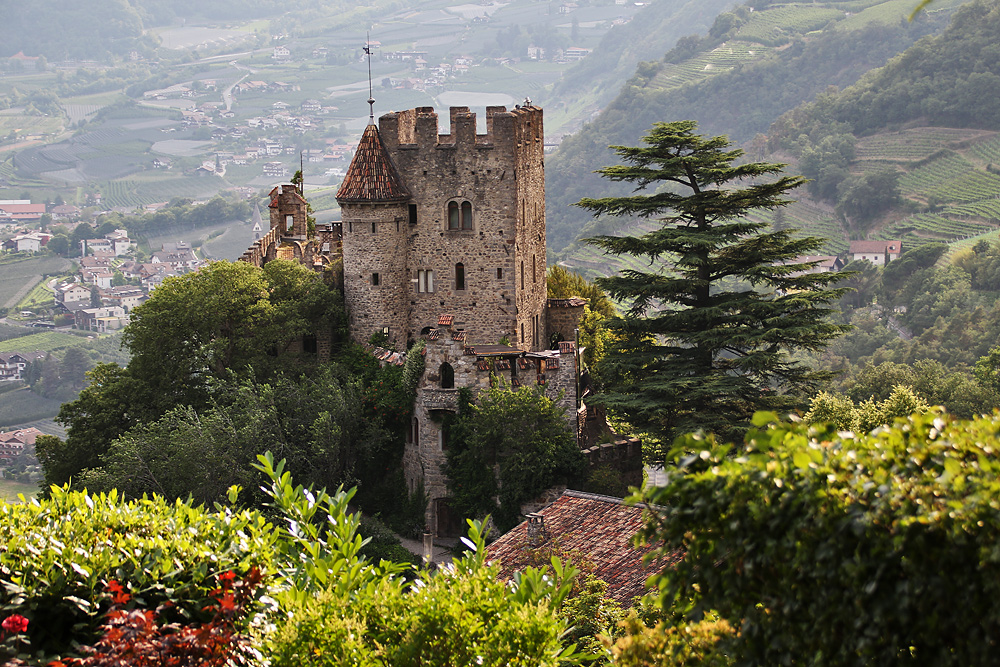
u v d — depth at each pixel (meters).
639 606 35.94
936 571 17.25
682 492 19.89
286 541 25.30
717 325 69.81
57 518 22.61
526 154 76.38
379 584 23.72
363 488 70.31
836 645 18.55
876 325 159.50
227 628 20.61
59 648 20.62
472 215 75.38
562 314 83.94
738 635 20.38
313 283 76.44
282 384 69.69
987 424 18.45
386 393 69.81
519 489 64.00
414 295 76.81
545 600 23.27
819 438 19.66
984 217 192.00
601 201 73.19
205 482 62.16
